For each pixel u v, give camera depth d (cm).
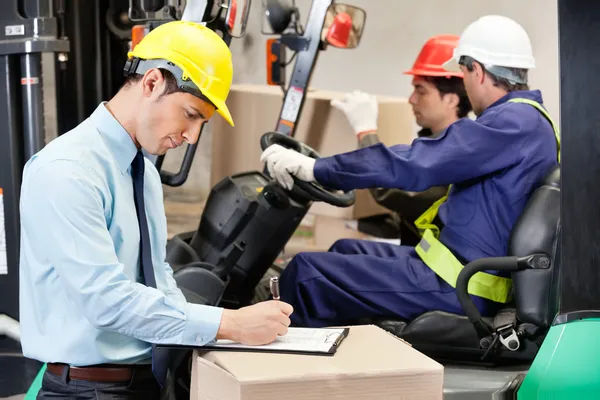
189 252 337
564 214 205
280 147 325
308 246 470
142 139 216
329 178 316
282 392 186
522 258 283
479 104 340
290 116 375
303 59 372
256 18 486
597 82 197
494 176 317
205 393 200
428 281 321
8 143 345
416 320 305
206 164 428
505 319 294
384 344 214
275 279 223
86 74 381
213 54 215
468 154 310
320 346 208
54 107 346
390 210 429
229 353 204
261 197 327
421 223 351
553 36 510
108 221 214
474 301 311
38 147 344
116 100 219
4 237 351
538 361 217
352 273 328
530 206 292
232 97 435
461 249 320
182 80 210
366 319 327
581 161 202
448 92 388
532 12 516
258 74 504
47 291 214
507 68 331
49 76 342
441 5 554
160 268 236
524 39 335
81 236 201
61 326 215
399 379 193
